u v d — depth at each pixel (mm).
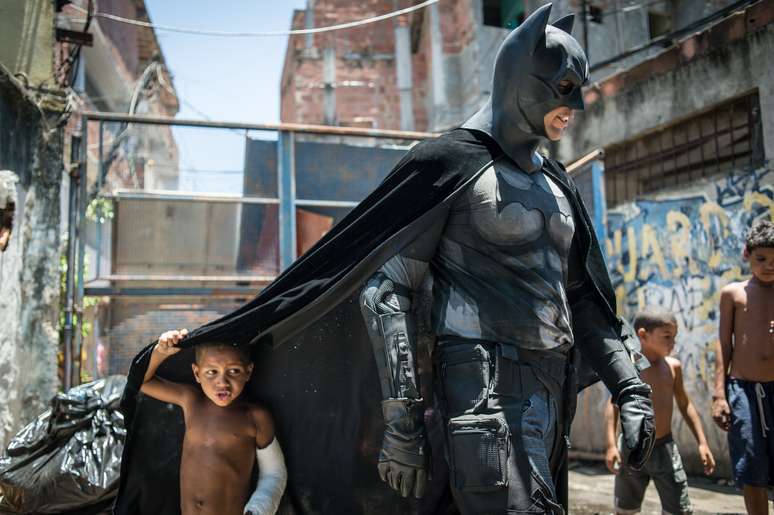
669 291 7320
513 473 2047
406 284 2244
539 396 2215
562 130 2307
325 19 18609
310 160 8500
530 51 2207
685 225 7152
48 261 6129
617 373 2420
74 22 10133
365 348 2631
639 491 4027
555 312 2254
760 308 3912
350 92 18250
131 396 2617
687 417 4215
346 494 2656
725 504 5402
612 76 8281
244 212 8281
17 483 3467
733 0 12133
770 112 6316
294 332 2582
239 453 2557
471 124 2404
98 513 3551
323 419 2666
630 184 8141
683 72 7297
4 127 5438
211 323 2508
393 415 2102
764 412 3812
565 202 2408
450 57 16312
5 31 6414
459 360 2186
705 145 7184
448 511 2641
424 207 2223
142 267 8039
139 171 16016
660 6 13867
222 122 7980
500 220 2227
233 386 2533
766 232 3908
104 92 16453
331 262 2389
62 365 7027
